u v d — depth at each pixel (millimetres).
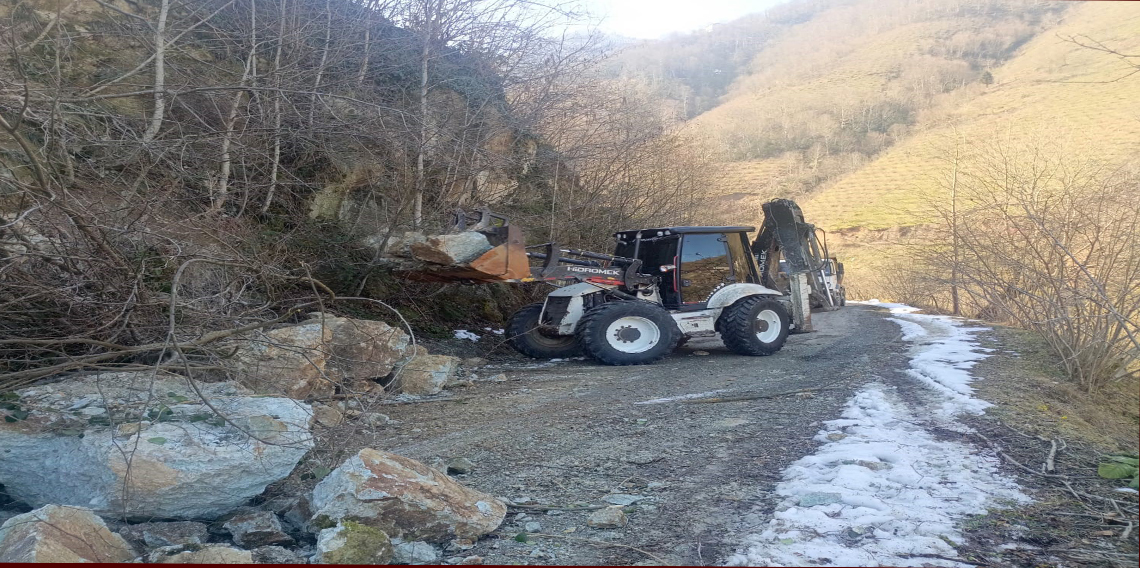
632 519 3328
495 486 3826
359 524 2826
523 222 10562
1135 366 6430
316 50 7699
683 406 5695
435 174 8938
